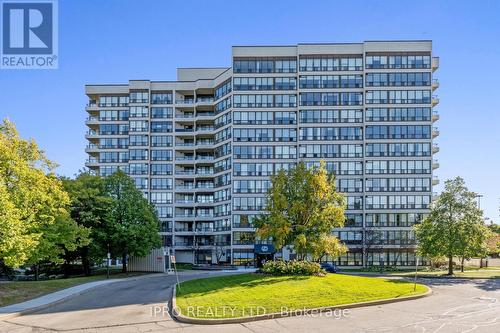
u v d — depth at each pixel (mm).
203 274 54562
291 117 81875
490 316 21297
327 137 80625
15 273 55594
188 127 94750
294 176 38156
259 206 80438
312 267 34250
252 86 82625
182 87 93312
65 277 53750
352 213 78938
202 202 90000
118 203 55719
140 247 56438
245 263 78875
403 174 79188
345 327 18766
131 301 27750
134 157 92188
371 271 62938
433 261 68375
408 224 78000
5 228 26359
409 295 26578
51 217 36406
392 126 80000
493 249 58875
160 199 91375
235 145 81875
